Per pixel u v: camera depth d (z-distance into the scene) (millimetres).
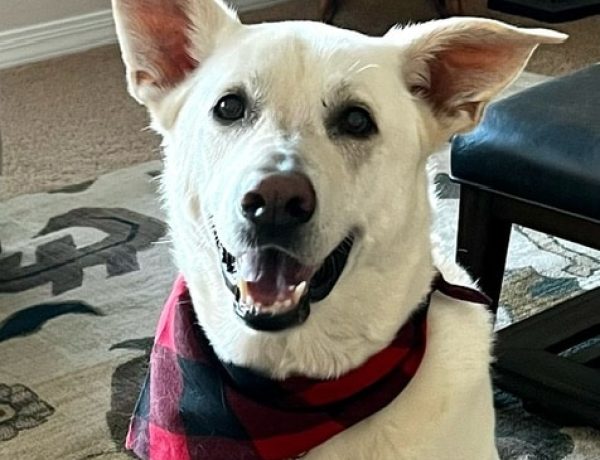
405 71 1551
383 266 1500
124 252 2955
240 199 1318
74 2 4777
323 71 1429
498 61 1525
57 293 2740
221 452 1580
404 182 1495
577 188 2016
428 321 1613
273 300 1387
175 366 1629
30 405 2283
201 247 1525
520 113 2135
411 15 5035
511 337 2365
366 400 1528
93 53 4793
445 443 1548
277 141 1370
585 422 2178
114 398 2307
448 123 1582
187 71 1600
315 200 1319
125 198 3305
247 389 1556
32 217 3174
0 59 4590
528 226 2158
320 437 1539
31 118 4012
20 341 2523
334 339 1509
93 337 2541
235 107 1447
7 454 2123
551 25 5016
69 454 2129
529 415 2254
